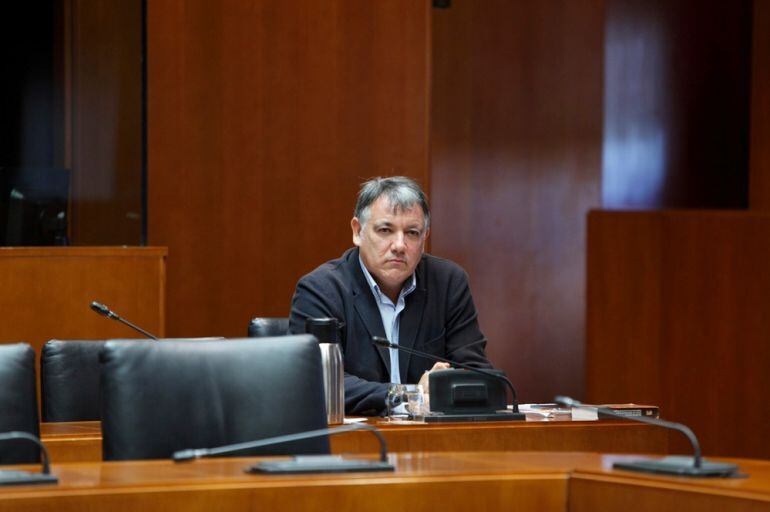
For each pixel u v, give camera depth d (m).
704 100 19.92
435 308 7.94
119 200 10.70
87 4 10.66
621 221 16.83
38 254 10.39
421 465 4.49
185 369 5.16
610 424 6.54
